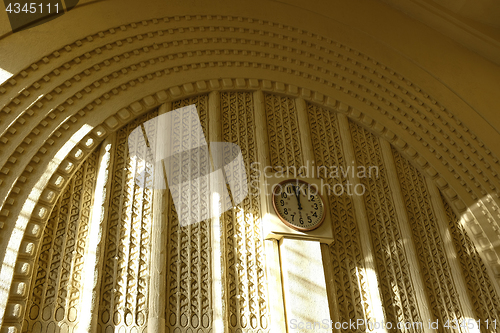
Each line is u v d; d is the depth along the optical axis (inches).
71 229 210.8
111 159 232.7
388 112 298.2
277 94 288.0
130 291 205.0
